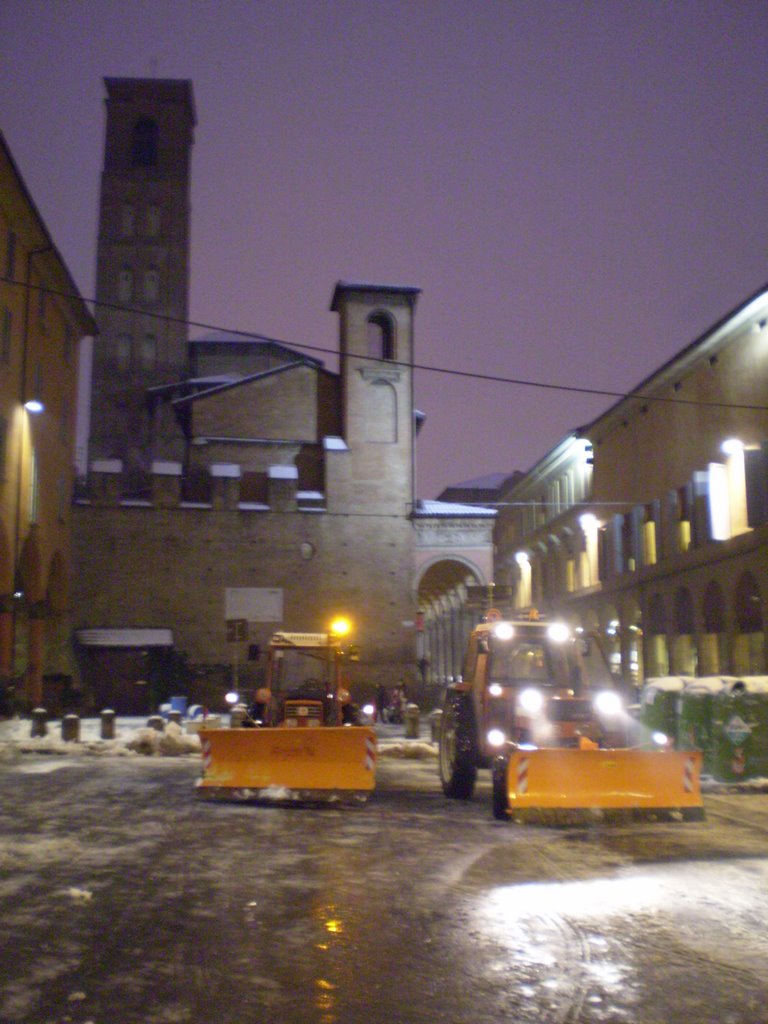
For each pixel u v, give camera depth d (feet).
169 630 157.07
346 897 29.71
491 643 51.96
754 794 55.01
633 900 29.50
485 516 171.53
